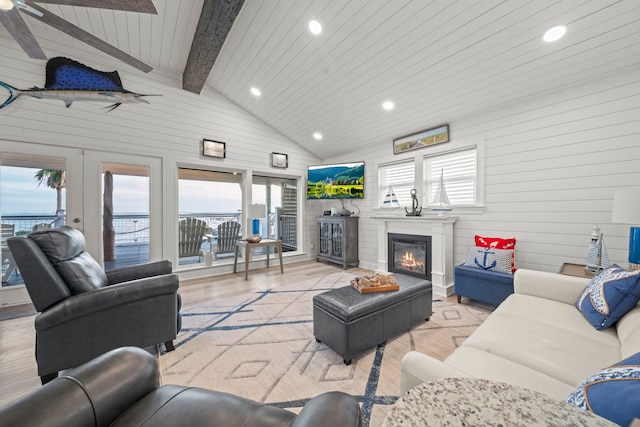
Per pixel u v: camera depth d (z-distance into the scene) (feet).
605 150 7.89
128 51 10.91
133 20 9.12
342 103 12.12
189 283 12.53
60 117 10.04
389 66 9.27
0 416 2.13
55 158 10.18
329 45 8.98
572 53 7.36
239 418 2.64
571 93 8.47
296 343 6.92
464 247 11.14
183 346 6.77
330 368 5.82
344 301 6.40
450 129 11.64
